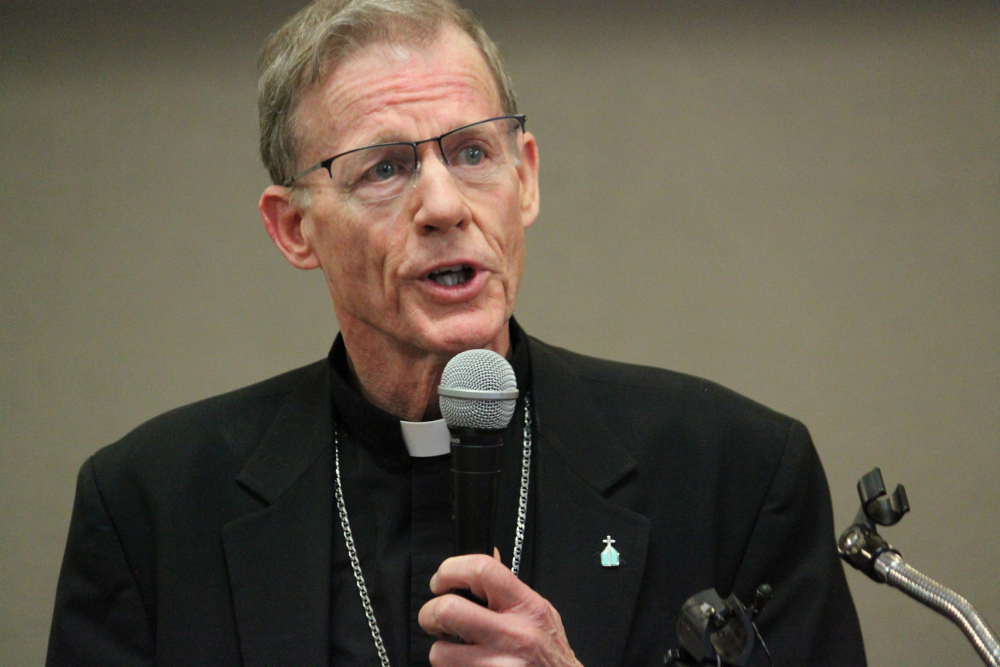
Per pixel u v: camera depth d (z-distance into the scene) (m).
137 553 5.23
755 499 5.13
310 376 5.69
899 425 9.30
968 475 9.20
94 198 10.06
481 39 4.92
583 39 9.64
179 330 10.05
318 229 4.87
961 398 9.24
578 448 5.12
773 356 9.48
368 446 5.12
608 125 9.66
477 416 3.76
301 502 5.12
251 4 9.88
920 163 9.31
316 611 4.79
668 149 9.62
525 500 5.09
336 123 4.71
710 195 9.58
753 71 9.48
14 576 9.91
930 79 9.27
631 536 4.85
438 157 4.58
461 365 3.85
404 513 5.02
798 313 9.47
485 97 4.77
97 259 10.08
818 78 9.41
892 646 9.16
